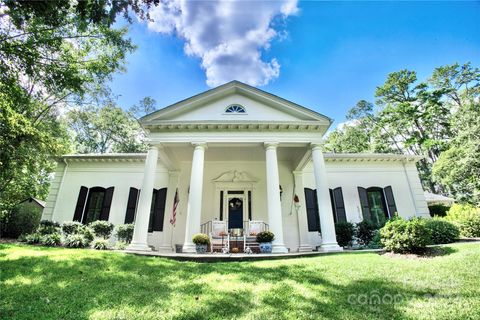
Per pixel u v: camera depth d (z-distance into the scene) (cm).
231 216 1378
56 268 550
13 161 1149
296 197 1375
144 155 1474
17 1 503
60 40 955
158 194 1406
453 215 1388
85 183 1470
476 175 1472
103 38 1216
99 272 539
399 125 2833
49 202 1439
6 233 1380
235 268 607
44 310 347
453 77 2675
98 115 2786
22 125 1088
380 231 795
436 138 2706
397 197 1472
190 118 1168
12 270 525
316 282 475
